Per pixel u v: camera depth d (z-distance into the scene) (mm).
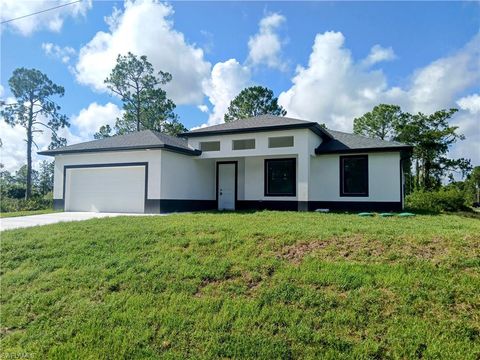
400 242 5445
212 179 16469
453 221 9031
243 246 5859
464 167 26875
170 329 3736
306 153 12953
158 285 4695
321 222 8297
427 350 3072
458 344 3117
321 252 5305
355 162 13875
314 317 3662
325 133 14508
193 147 15023
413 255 4871
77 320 4070
